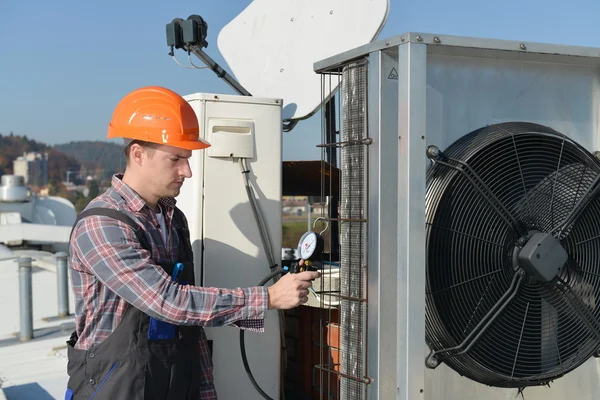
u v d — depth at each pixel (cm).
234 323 229
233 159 272
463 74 226
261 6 358
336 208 330
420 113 204
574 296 232
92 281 212
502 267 220
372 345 212
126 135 222
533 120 240
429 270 212
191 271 238
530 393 242
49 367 399
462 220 215
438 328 216
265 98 278
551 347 231
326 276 278
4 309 568
